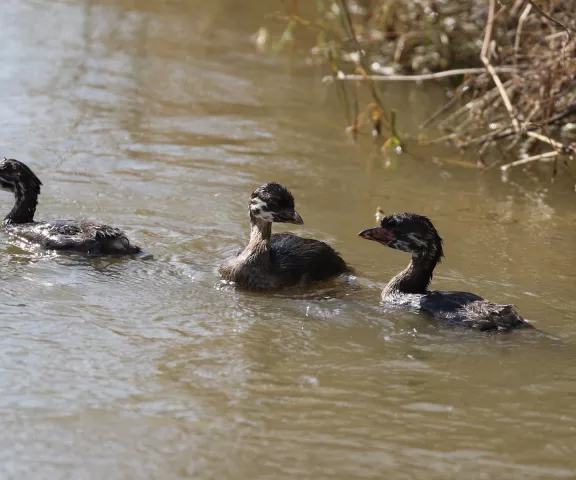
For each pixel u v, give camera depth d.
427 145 20.14
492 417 9.69
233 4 31.45
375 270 14.01
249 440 9.07
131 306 12.18
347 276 13.75
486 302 12.15
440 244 12.80
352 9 27.94
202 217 15.59
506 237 15.37
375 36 25.34
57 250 13.77
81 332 11.29
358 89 23.78
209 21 29.50
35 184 14.75
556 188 17.97
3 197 16.28
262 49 27.03
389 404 9.89
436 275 13.70
